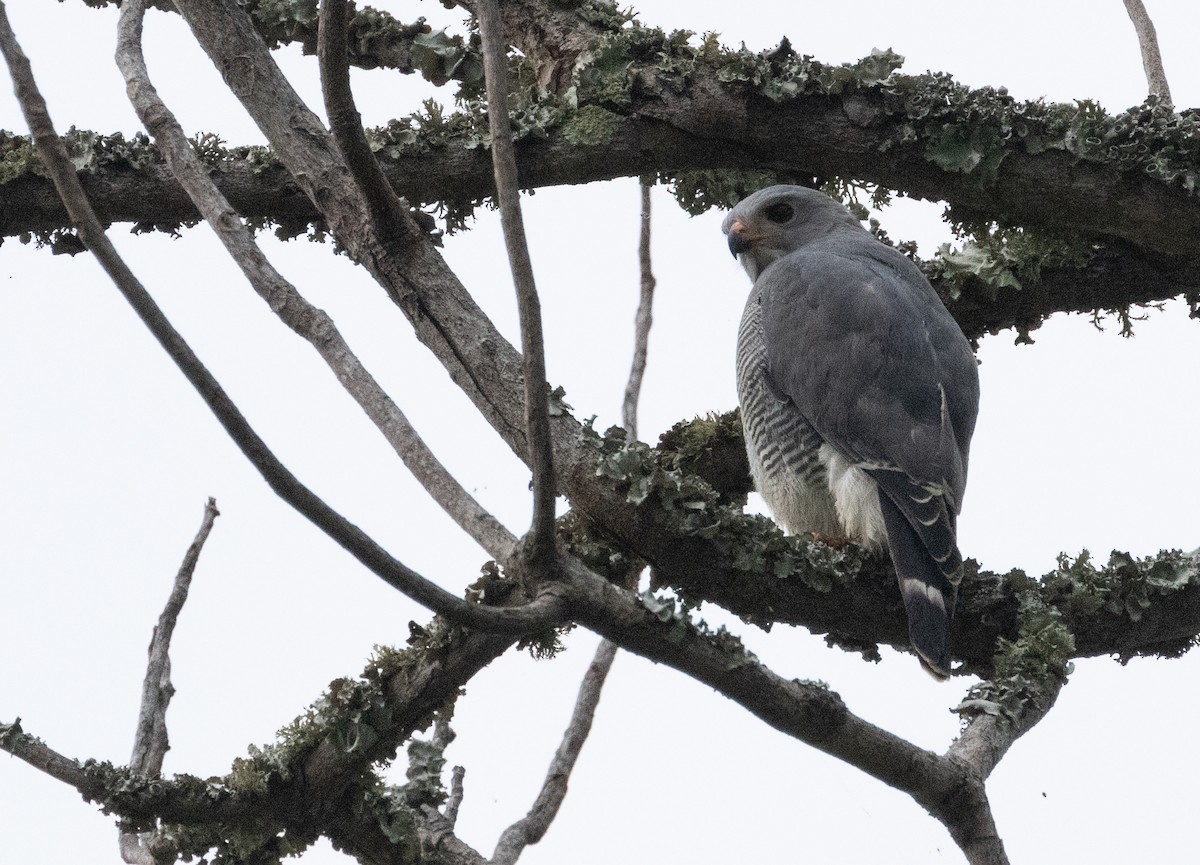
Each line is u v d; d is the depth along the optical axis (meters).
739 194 12.69
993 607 8.70
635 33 10.68
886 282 10.61
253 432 5.41
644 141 10.51
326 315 6.88
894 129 10.45
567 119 10.48
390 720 8.02
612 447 8.27
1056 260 10.90
